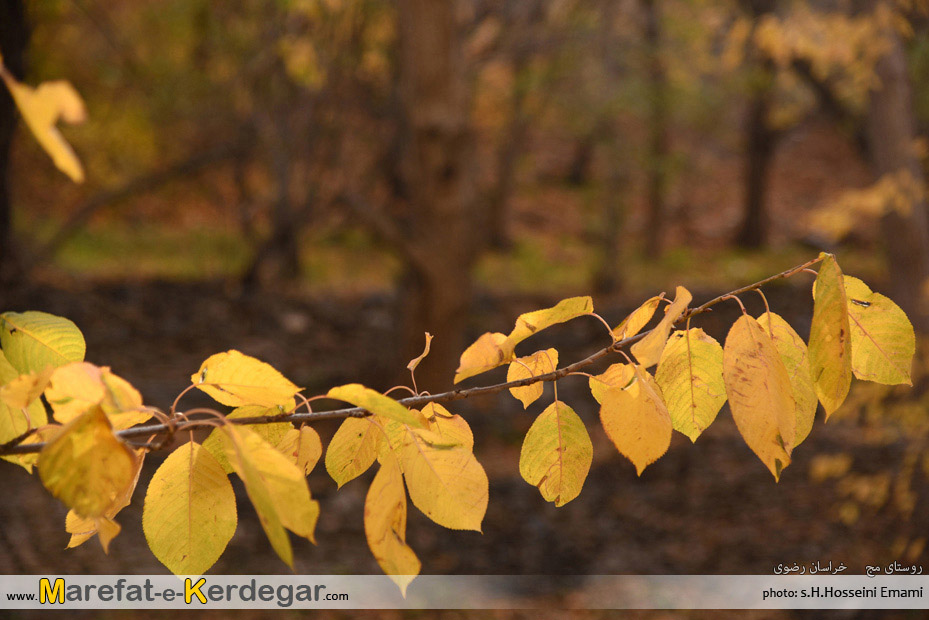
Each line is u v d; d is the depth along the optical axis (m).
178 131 11.16
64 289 10.90
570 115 14.16
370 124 11.23
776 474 0.67
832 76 6.50
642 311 0.83
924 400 4.21
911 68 6.43
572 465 0.86
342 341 10.83
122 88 10.16
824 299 0.70
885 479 4.50
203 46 10.27
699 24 10.57
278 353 10.02
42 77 9.33
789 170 27.19
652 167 15.30
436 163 6.57
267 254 12.56
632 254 19.02
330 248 16.08
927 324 5.70
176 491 0.75
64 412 0.57
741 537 6.24
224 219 14.10
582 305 0.83
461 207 6.70
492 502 6.91
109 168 11.23
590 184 24.16
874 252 18.22
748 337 0.70
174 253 14.10
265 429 0.81
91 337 9.50
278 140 11.02
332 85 10.40
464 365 0.82
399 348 7.03
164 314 10.84
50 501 5.98
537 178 24.38
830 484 7.07
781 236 22.02
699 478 7.45
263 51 9.85
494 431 8.31
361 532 6.23
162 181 10.12
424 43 6.37
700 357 0.84
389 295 13.26
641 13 11.89
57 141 0.41
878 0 5.36
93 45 10.13
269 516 0.54
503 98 12.95
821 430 8.06
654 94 13.70
